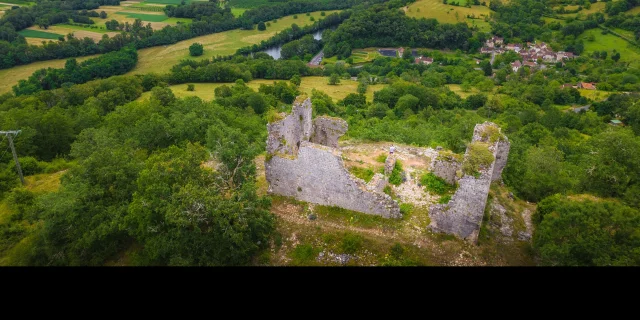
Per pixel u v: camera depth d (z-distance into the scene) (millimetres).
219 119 45250
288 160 26031
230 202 22344
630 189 26328
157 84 88500
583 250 19141
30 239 25656
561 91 87625
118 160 27250
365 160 31391
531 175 29359
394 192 26922
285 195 27469
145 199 23234
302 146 25156
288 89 86688
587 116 71938
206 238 22016
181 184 23781
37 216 27031
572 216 19797
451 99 86688
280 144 26781
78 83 87750
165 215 21578
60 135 46031
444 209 23000
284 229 24953
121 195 25734
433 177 27859
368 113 73500
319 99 74188
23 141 42469
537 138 58562
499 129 26469
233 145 26453
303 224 25203
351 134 41094
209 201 21859
